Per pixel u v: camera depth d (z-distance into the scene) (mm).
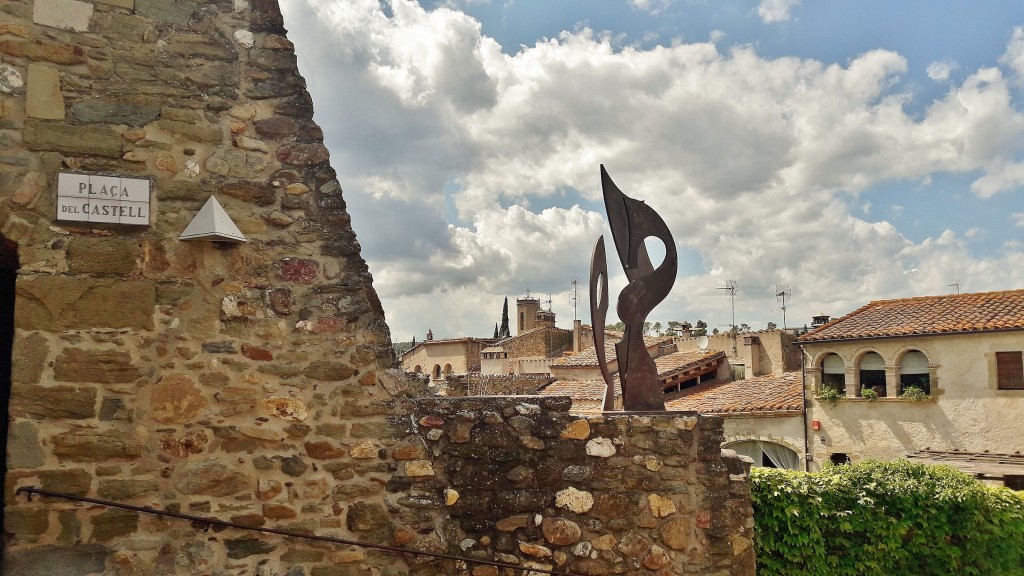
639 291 6508
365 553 5105
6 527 4332
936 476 9375
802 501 8461
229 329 4945
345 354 5215
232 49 5168
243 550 4832
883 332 20391
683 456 5887
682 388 24969
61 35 4699
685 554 5766
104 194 4691
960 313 20344
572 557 5492
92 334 4598
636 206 6633
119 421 4605
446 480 5371
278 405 4996
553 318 35312
